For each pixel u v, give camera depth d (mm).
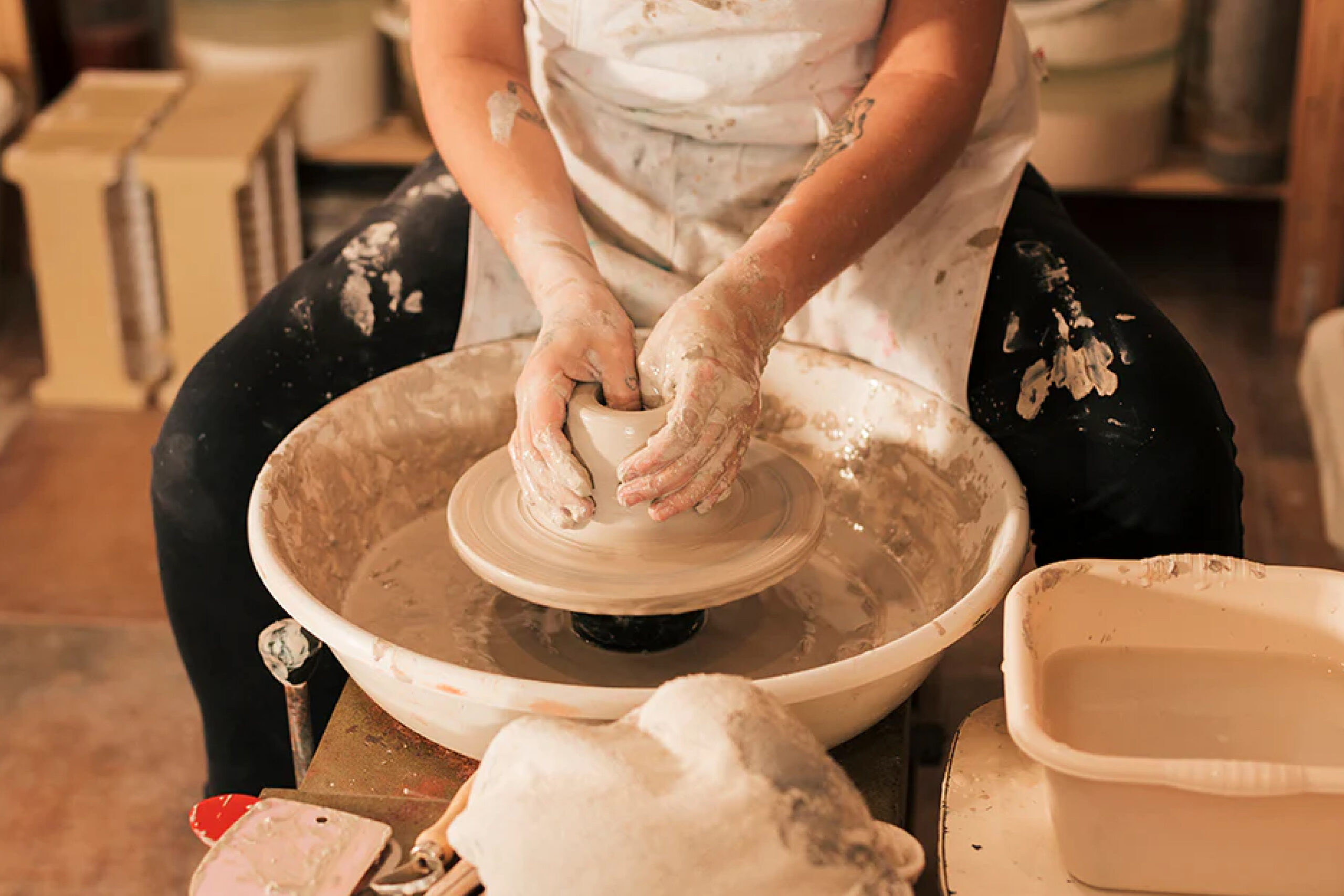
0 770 1824
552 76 1412
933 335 1319
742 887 726
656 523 1025
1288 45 2713
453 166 1272
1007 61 1378
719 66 1295
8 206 3074
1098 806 818
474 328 1397
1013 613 903
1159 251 3211
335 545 1222
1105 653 975
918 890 1454
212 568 1328
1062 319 1269
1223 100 2783
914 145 1210
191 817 927
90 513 2371
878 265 1354
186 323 2621
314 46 2889
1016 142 1380
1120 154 2807
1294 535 2273
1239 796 777
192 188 2504
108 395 2670
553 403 1019
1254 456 2490
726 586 1001
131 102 2750
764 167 1372
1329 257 2797
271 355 1353
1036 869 896
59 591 2178
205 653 1371
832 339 1379
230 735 1418
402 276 1403
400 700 962
